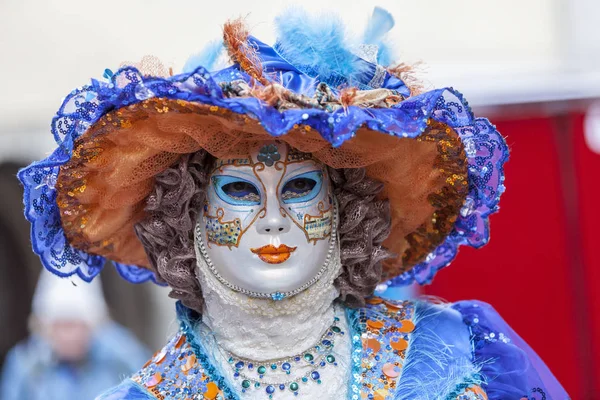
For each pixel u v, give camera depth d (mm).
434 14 5434
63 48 5617
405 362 3117
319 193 3070
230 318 3100
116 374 6262
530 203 5496
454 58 5445
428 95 2777
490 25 5488
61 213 3182
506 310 5520
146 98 2686
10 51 5633
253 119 2645
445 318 3295
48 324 6230
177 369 3131
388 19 3180
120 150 2998
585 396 5445
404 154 3023
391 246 3467
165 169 3049
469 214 3275
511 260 5512
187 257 3102
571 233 5461
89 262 3424
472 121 2865
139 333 7109
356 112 2676
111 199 3146
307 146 2891
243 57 2939
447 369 3102
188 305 3223
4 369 6363
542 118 5453
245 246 2992
